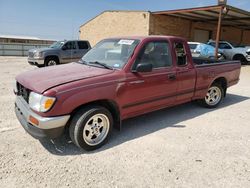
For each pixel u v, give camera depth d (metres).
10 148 3.52
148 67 3.81
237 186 2.78
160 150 3.59
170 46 4.49
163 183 2.81
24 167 3.04
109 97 3.57
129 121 4.80
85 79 3.40
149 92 4.12
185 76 4.73
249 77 11.61
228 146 3.78
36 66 14.38
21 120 3.54
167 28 19.16
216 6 13.85
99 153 3.47
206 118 5.08
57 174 2.92
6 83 8.36
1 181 2.75
